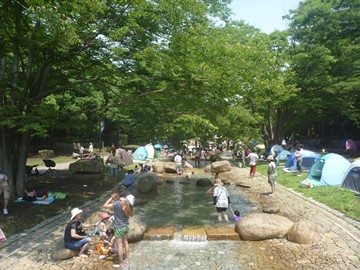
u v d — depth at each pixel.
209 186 19.12
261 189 17.22
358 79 29.64
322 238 8.98
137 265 7.55
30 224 10.22
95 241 9.16
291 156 23.23
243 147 33.31
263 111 34.19
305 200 13.88
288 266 7.32
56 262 7.64
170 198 15.62
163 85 13.89
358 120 40.00
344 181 15.34
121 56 12.55
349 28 30.95
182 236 9.41
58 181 18.67
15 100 13.11
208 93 12.70
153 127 27.27
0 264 7.36
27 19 10.65
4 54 11.66
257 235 9.13
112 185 18.12
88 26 11.16
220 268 7.33
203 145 46.16
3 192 11.05
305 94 31.48
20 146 13.73
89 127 18.12
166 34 12.63
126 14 11.71
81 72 15.59
